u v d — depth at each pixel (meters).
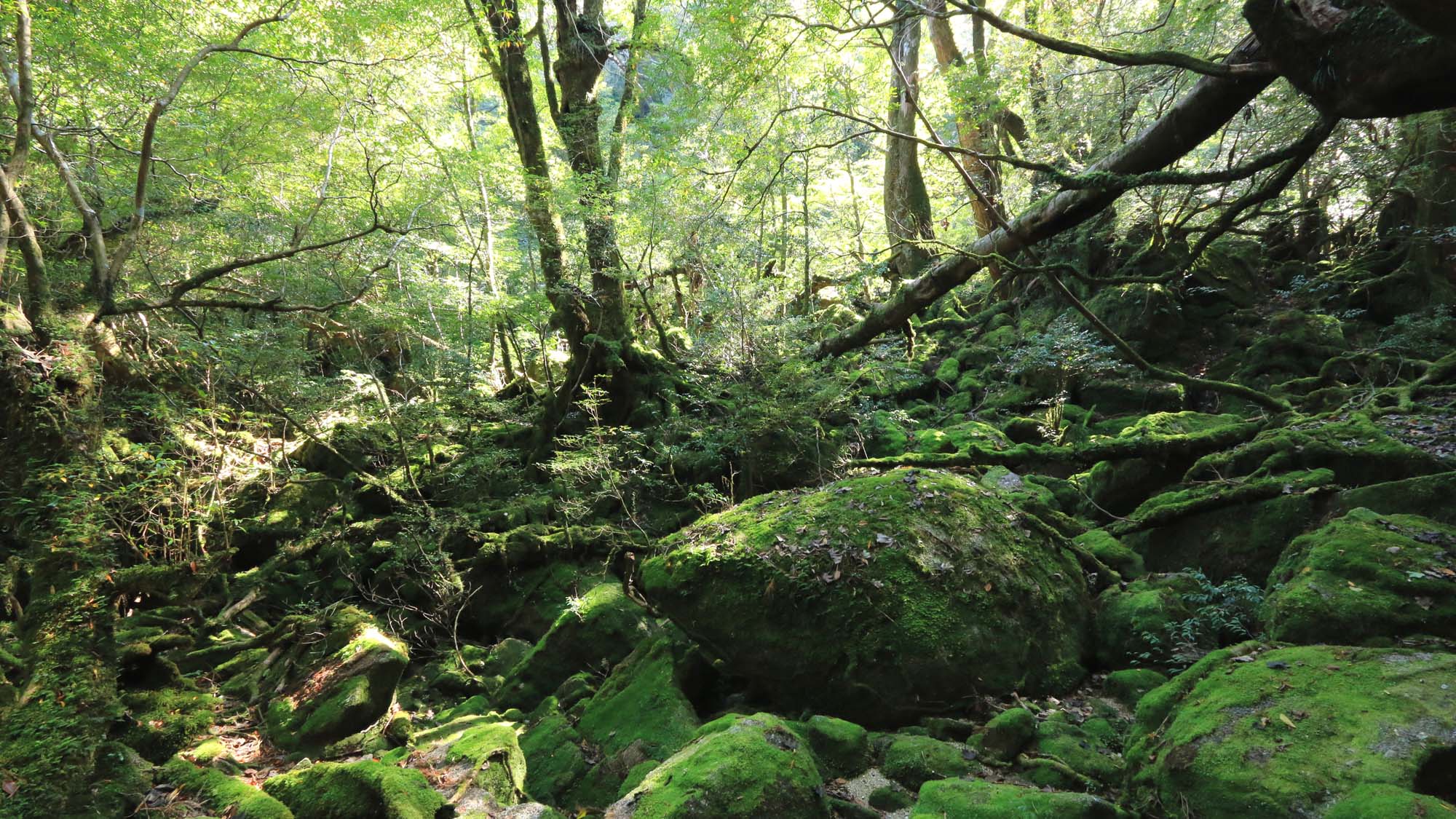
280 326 10.22
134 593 6.25
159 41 9.12
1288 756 2.78
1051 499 7.07
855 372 11.43
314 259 10.38
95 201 9.30
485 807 4.06
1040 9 11.12
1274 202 12.18
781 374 8.98
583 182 10.44
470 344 12.98
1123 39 9.88
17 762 3.88
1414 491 4.83
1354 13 3.35
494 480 9.80
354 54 9.84
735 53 7.07
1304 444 5.97
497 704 6.18
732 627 4.89
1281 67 3.69
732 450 9.38
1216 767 2.90
